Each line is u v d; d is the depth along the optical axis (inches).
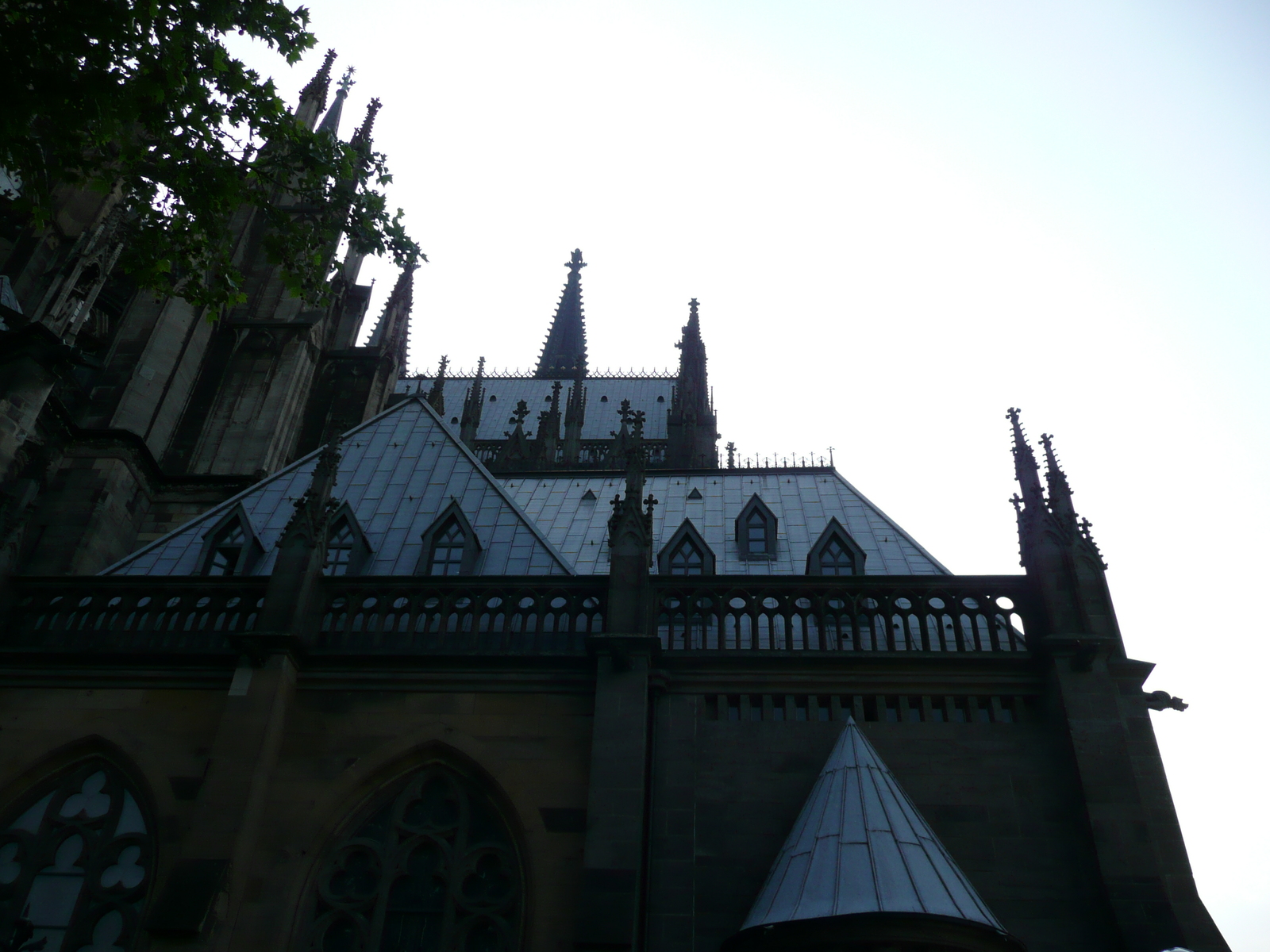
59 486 1635.1
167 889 819.4
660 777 909.8
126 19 783.7
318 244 994.7
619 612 980.6
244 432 1925.4
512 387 4065.0
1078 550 999.6
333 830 895.1
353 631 1017.5
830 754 912.9
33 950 840.3
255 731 910.4
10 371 1248.2
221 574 1167.6
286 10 902.4
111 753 944.9
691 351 3371.1
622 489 1519.4
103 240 1365.7
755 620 998.4
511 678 960.3
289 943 839.7
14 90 768.3
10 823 915.4
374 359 2225.6
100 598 1056.2
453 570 1141.7
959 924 728.3
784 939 754.2
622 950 785.6
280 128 938.1
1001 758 908.0
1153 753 884.0
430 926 846.5
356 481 1304.1
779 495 1433.3
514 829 888.3
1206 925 791.1
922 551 1235.2
